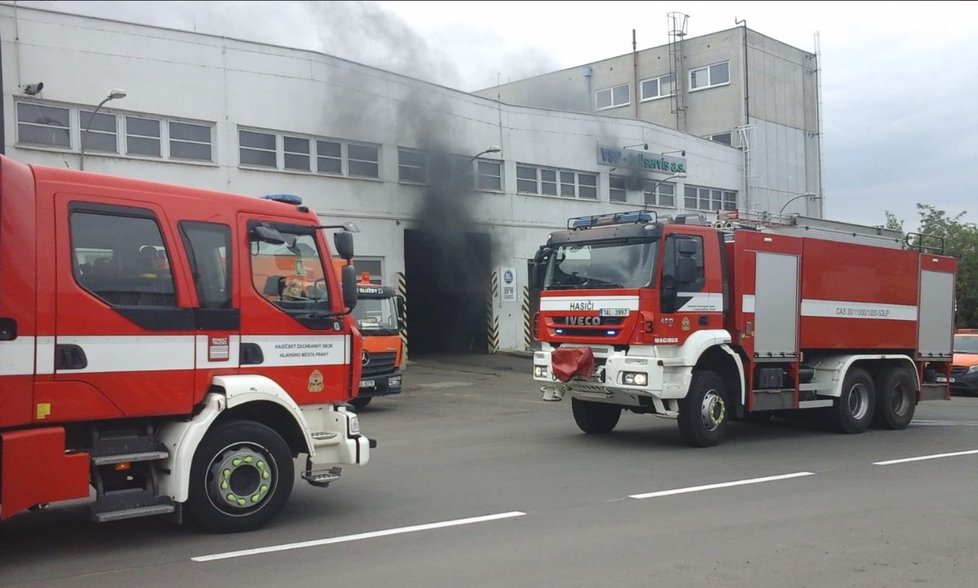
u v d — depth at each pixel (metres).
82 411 5.88
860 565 5.77
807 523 6.95
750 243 11.46
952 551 6.13
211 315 6.55
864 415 13.15
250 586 5.28
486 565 5.73
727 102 40.66
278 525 6.88
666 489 8.36
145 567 5.71
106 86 19.69
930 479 8.99
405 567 5.68
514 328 29.89
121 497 6.11
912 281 14.13
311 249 7.28
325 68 23.83
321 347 7.24
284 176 23.02
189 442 6.25
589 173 32.22
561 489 8.37
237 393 6.49
